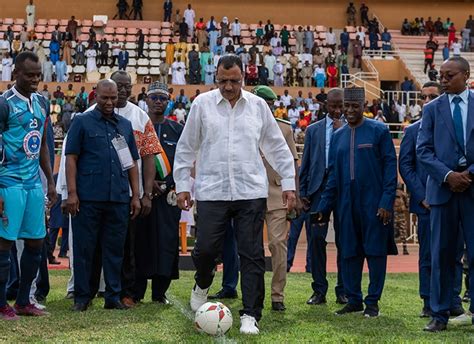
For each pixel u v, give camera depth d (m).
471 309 7.33
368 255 8.14
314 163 9.51
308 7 44.97
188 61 37.84
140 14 42.88
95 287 8.55
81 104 31.98
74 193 8.01
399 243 23.64
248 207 7.03
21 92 7.55
